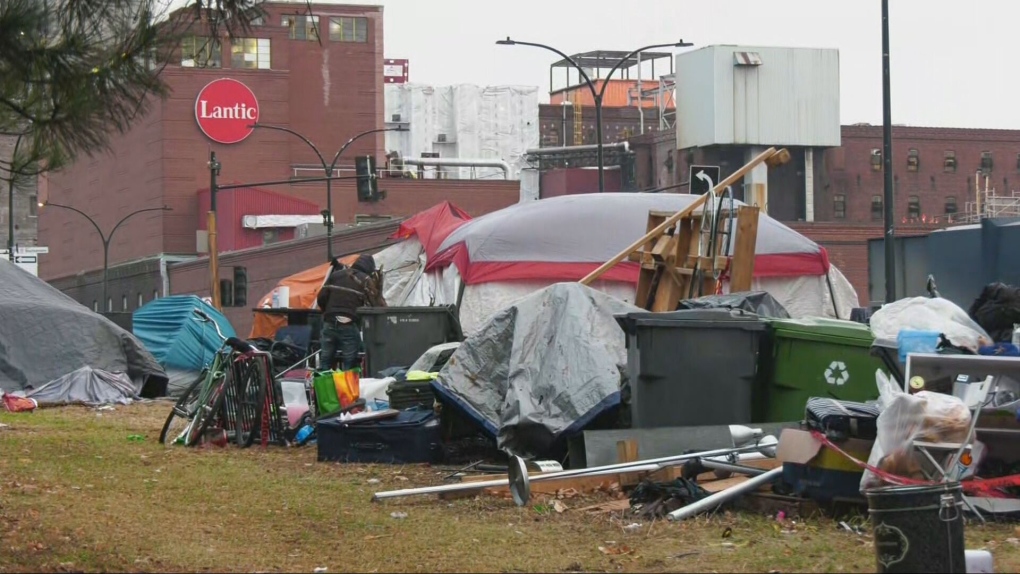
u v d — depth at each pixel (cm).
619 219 2475
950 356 1008
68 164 914
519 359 1310
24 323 2655
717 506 1007
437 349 1692
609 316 1320
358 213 9394
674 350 1230
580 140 11231
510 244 2423
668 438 1183
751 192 2650
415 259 3234
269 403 1620
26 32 852
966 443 901
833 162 9119
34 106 883
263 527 995
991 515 956
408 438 1404
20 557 871
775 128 8775
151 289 8850
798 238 2517
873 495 709
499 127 11419
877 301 2888
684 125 8906
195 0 911
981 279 1945
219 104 9081
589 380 1250
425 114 11419
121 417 2200
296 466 1396
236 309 7456
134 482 1257
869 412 991
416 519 1019
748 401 1241
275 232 8694
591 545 894
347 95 9750
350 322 1895
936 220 9619
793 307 2492
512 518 1015
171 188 8988
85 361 2661
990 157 9756
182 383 2947
